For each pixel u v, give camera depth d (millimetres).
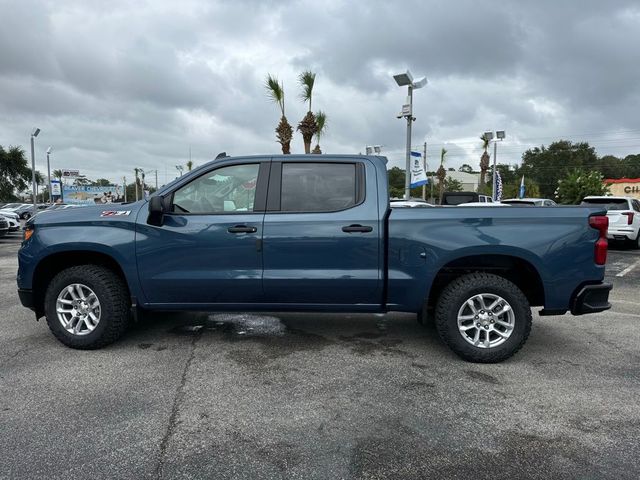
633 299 7074
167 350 4457
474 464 2615
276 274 4191
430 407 3299
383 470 2553
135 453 2693
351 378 3811
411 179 15203
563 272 3996
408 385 3676
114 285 4371
